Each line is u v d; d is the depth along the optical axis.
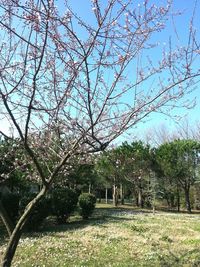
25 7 4.91
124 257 11.68
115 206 37.44
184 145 35.38
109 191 50.72
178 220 22.89
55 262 10.92
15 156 9.09
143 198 37.78
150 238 15.17
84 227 18.56
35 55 5.18
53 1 5.01
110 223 20.22
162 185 36.81
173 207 39.84
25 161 8.50
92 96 5.28
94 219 22.45
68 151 5.41
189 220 23.22
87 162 8.10
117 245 13.60
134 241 14.45
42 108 5.44
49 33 5.14
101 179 37.47
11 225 5.21
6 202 17.70
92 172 31.14
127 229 17.80
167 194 38.72
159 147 36.81
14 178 19.11
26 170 10.50
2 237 15.20
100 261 11.16
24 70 5.25
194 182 36.31
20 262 10.79
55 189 20.22
